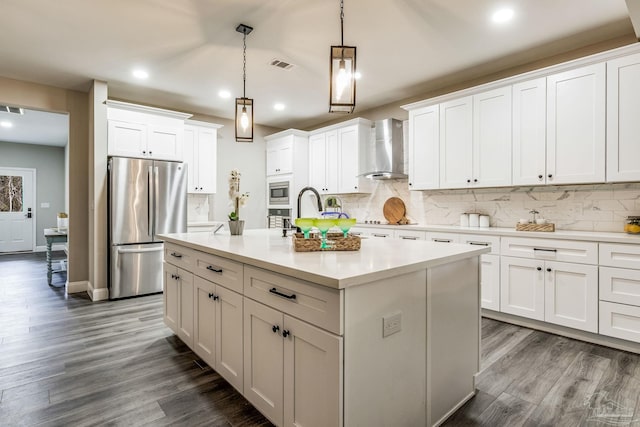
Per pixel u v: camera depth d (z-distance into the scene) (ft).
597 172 8.80
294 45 9.82
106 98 12.64
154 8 7.98
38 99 12.67
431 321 5.24
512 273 9.86
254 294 5.44
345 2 7.77
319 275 3.98
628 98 8.34
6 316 10.64
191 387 6.47
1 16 8.24
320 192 17.30
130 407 5.84
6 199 24.95
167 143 14.02
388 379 4.53
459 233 11.10
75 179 13.57
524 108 10.14
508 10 8.07
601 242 8.26
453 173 11.91
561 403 5.95
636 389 6.36
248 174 18.66
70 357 7.76
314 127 19.54
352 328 4.03
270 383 5.14
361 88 13.35
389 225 13.48
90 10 8.04
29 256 23.31
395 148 14.33
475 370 6.27
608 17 8.36
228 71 11.68
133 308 11.50
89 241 13.47
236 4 7.85
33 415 5.61
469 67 11.33
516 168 10.32
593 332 8.41
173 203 13.82
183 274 8.05
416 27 8.85
